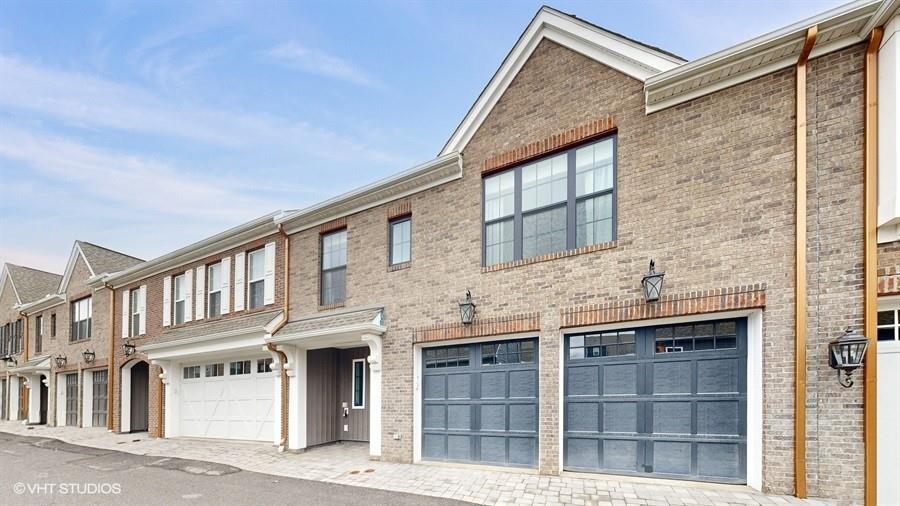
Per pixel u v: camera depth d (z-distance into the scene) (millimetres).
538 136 8367
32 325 23391
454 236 9281
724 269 6441
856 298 5590
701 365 6730
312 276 11758
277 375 11562
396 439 9445
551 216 8219
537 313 8008
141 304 16766
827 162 5891
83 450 12906
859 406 5488
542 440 7695
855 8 5594
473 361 8906
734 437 6402
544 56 8422
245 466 9773
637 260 7121
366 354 12109
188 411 14602
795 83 6160
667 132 7062
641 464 6992
